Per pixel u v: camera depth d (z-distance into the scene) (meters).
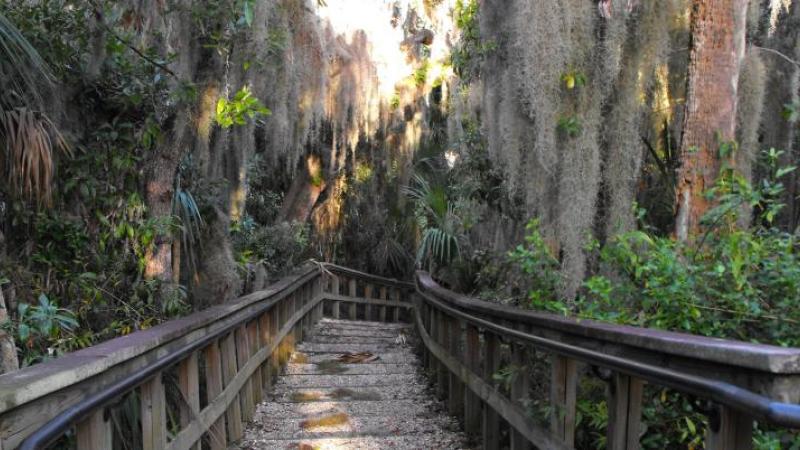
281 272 7.89
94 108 3.98
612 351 2.15
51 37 3.58
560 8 2.95
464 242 7.05
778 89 4.33
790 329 2.27
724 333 2.41
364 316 12.02
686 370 1.71
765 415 1.21
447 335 5.10
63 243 3.61
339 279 10.58
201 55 4.25
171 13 4.11
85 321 3.64
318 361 6.72
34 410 1.62
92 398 1.80
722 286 2.49
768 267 2.40
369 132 9.23
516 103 3.41
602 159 3.28
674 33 3.84
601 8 3.16
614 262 2.94
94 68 3.73
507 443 3.77
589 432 2.80
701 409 1.57
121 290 4.01
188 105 4.05
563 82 3.03
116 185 4.01
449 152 8.69
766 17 4.71
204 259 5.17
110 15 3.88
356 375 6.05
